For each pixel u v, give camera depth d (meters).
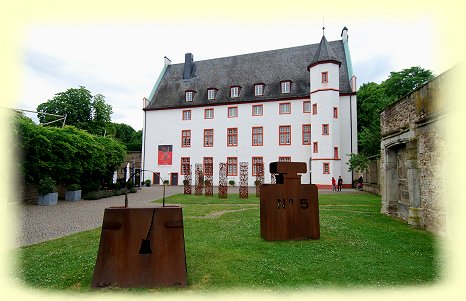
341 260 5.89
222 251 6.51
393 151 12.31
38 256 6.30
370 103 38.38
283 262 5.74
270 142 34.84
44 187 15.79
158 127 39.84
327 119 30.89
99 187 21.81
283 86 35.31
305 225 7.79
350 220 10.72
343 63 35.53
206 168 37.12
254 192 26.39
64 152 17.12
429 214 8.89
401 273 5.15
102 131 43.41
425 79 29.17
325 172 30.62
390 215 11.95
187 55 42.75
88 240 7.82
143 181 36.06
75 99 40.75
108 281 4.61
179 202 17.69
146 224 4.78
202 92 39.59
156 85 42.25
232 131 36.50
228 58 41.78
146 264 4.68
